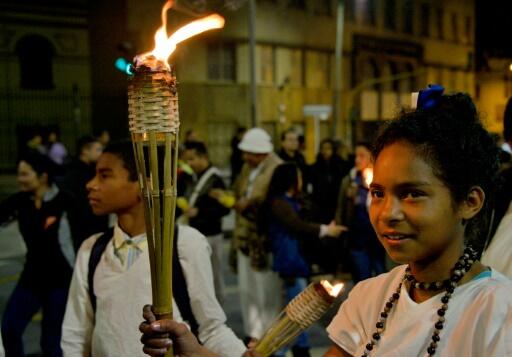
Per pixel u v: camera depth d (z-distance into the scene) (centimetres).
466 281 111
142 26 2298
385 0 3434
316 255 455
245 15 2619
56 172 415
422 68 3769
